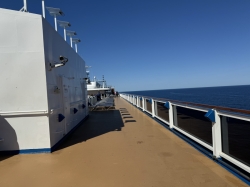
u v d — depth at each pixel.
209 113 3.69
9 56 4.50
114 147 4.96
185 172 3.34
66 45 6.67
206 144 4.14
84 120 9.71
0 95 4.49
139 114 11.66
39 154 4.54
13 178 3.31
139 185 2.95
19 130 4.59
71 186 2.98
